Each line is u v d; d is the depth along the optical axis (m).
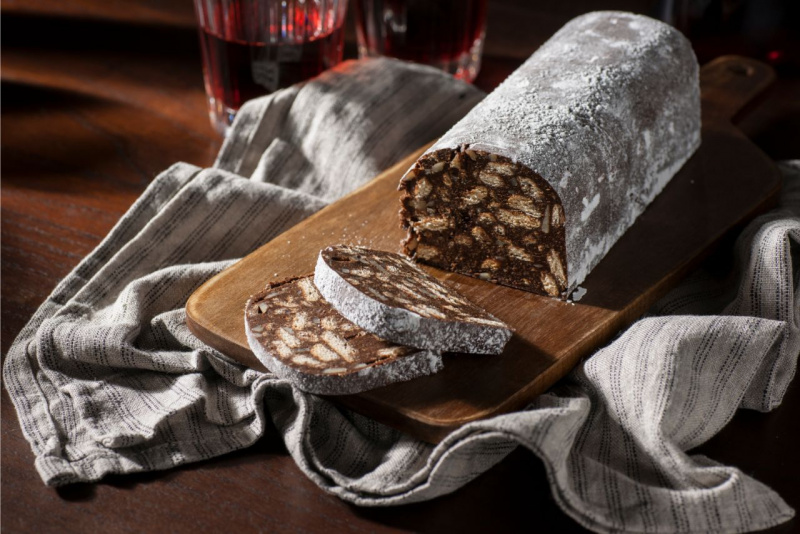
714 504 0.64
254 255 0.77
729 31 0.96
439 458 0.65
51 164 0.88
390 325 0.69
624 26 0.84
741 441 0.69
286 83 0.90
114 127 0.92
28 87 0.96
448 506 0.66
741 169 0.85
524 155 0.73
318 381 0.67
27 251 0.80
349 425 0.68
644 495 0.65
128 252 0.78
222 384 0.72
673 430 0.68
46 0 1.08
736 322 0.70
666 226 0.80
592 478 0.65
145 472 0.67
